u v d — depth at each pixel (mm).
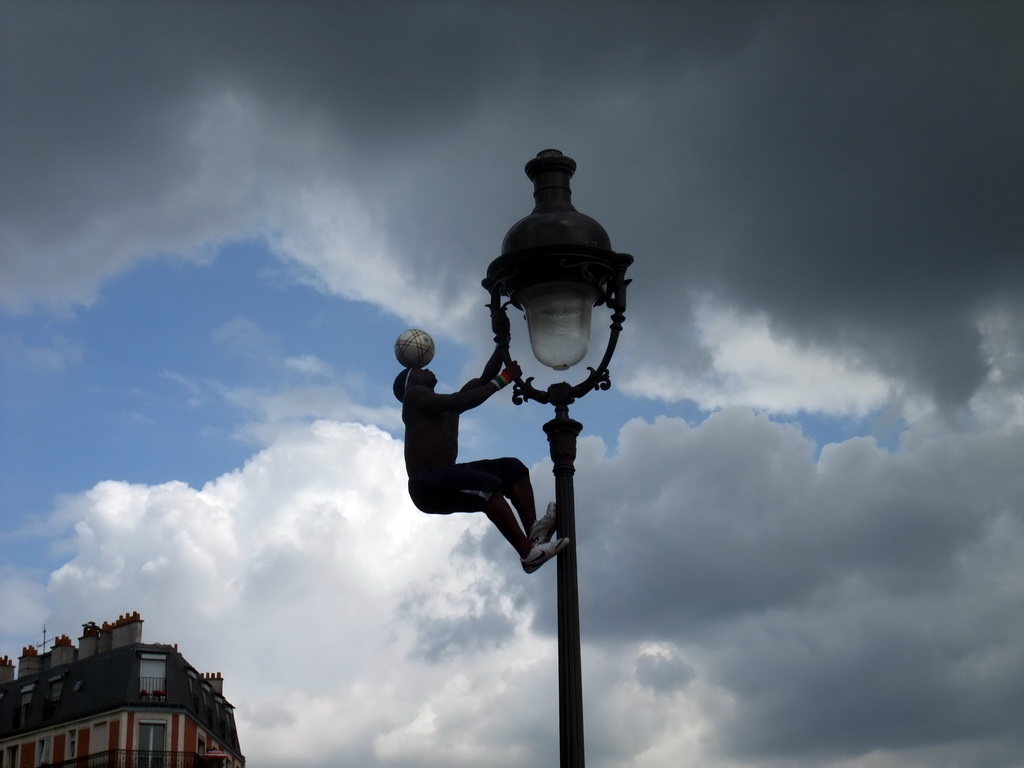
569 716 7094
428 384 8164
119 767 53625
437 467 7777
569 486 7598
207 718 59719
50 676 58250
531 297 7809
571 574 7418
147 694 55219
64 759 55656
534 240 7660
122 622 57844
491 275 7891
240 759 65438
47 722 56844
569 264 7648
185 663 57906
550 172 8156
